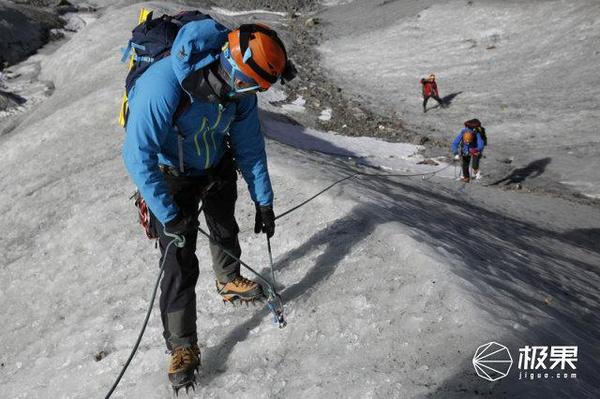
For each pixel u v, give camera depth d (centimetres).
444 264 387
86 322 462
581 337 354
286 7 4041
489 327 318
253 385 330
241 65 288
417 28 2967
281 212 543
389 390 294
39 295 554
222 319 405
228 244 396
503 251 555
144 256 557
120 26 2431
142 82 304
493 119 2027
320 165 799
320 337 354
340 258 432
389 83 2483
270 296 390
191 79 295
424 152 1695
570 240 943
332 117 2008
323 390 308
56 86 2280
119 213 673
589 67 2303
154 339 412
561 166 1584
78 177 831
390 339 330
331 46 2997
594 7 2623
